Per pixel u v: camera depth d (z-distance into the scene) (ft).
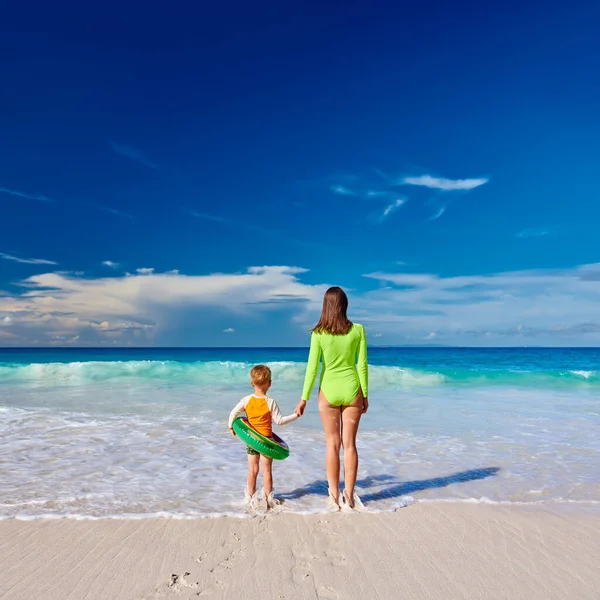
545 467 18.83
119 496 14.80
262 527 12.62
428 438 24.12
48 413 30.45
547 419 30.35
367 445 22.45
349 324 14.79
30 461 18.83
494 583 9.86
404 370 59.47
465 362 98.22
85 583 9.75
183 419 28.50
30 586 9.62
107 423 27.04
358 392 14.62
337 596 9.32
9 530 12.29
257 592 9.44
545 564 10.69
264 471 14.38
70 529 12.37
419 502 14.65
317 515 13.51
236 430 14.53
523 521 13.20
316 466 18.53
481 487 16.22
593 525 12.96
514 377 58.90
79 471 17.48
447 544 11.69
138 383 50.75
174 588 9.57
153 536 11.99
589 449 21.94
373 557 10.98
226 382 51.83
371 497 15.10
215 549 11.31
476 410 34.12
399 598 9.26
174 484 16.08
